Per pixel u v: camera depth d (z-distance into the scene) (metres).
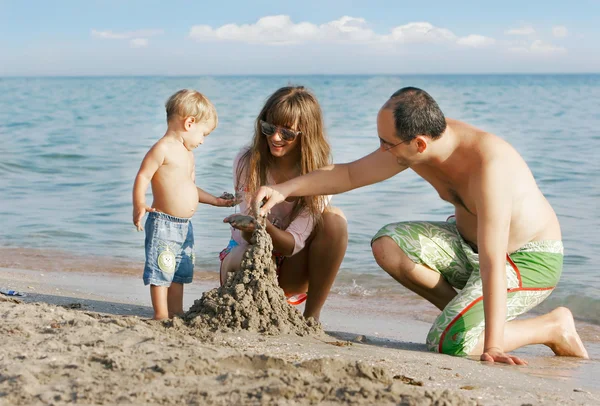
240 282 3.85
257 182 4.39
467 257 4.30
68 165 12.92
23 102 40.56
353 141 16.77
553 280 4.23
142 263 6.81
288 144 4.25
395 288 6.17
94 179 11.41
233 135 17.94
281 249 4.32
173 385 2.51
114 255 7.08
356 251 7.16
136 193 4.09
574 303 5.66
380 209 8.98
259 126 4.31
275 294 3.87
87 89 70.25
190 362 2.71
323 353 3.39
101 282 5.94
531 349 4.52
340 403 2.38
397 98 3.88
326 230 4.41
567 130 19.53
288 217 4.46
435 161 4.01
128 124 23.23
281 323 3.80
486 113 28.12
